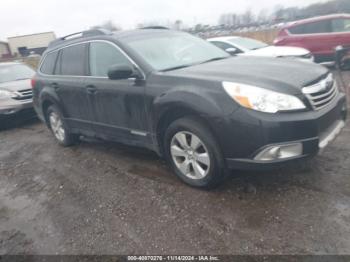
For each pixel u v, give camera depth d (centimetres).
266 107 276
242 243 258
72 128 513
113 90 392
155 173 398
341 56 940
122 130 408
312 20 1002
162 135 368
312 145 283
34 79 573
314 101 294
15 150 596
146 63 365
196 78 317
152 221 303
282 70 320
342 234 252
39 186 422
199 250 258
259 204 304
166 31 461
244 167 296
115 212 328
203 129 314
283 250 245
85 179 416
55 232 313
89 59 442
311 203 295
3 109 733
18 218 352
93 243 286
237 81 295
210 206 311
